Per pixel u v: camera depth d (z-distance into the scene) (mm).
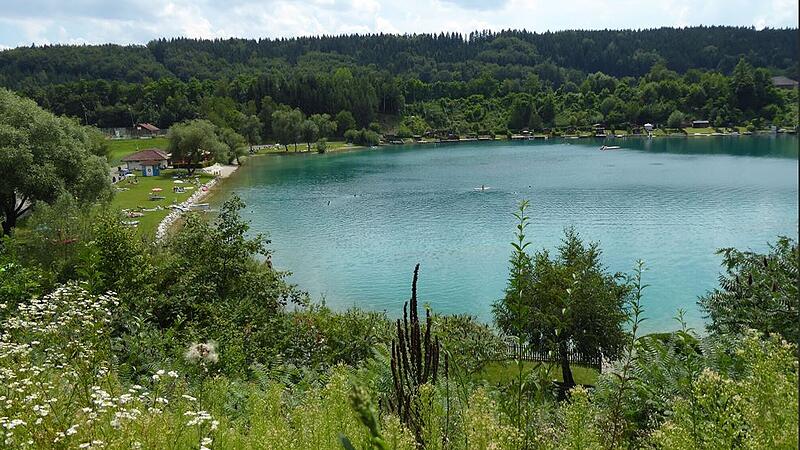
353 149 156375
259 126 149250
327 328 16312
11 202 36719
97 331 9297
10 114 37062
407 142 176250
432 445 4246
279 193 77938
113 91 186000
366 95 184750
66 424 5488
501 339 11312
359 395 2514
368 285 37781
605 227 51875
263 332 15141
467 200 69125
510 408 4637
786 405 3424
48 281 15828
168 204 67062
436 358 4547
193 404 6906
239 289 18547
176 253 18562
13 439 5199
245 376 11234
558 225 53406
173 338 12625
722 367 6402
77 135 42469
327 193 77312
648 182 79125
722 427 3621
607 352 20203
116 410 5863
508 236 49438
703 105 184250
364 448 3896
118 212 19781
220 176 98312
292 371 12312
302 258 44344
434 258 43438
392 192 77125
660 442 4062
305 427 4906
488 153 136875
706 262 39969
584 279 20250
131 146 138500
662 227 51250
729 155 114125
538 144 161125
